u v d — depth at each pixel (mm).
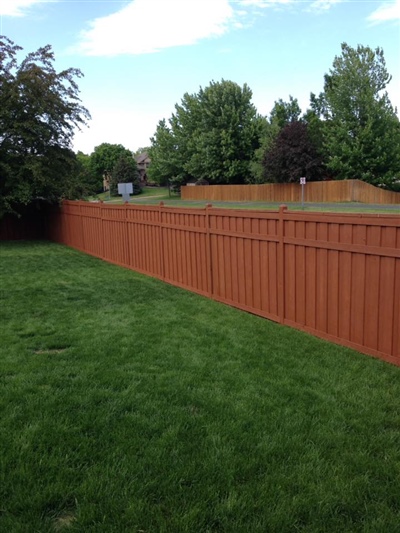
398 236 4074
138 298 7398
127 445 2867
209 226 7121
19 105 16234
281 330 5469
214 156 46562
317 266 5090
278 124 46906
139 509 2271
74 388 3734
